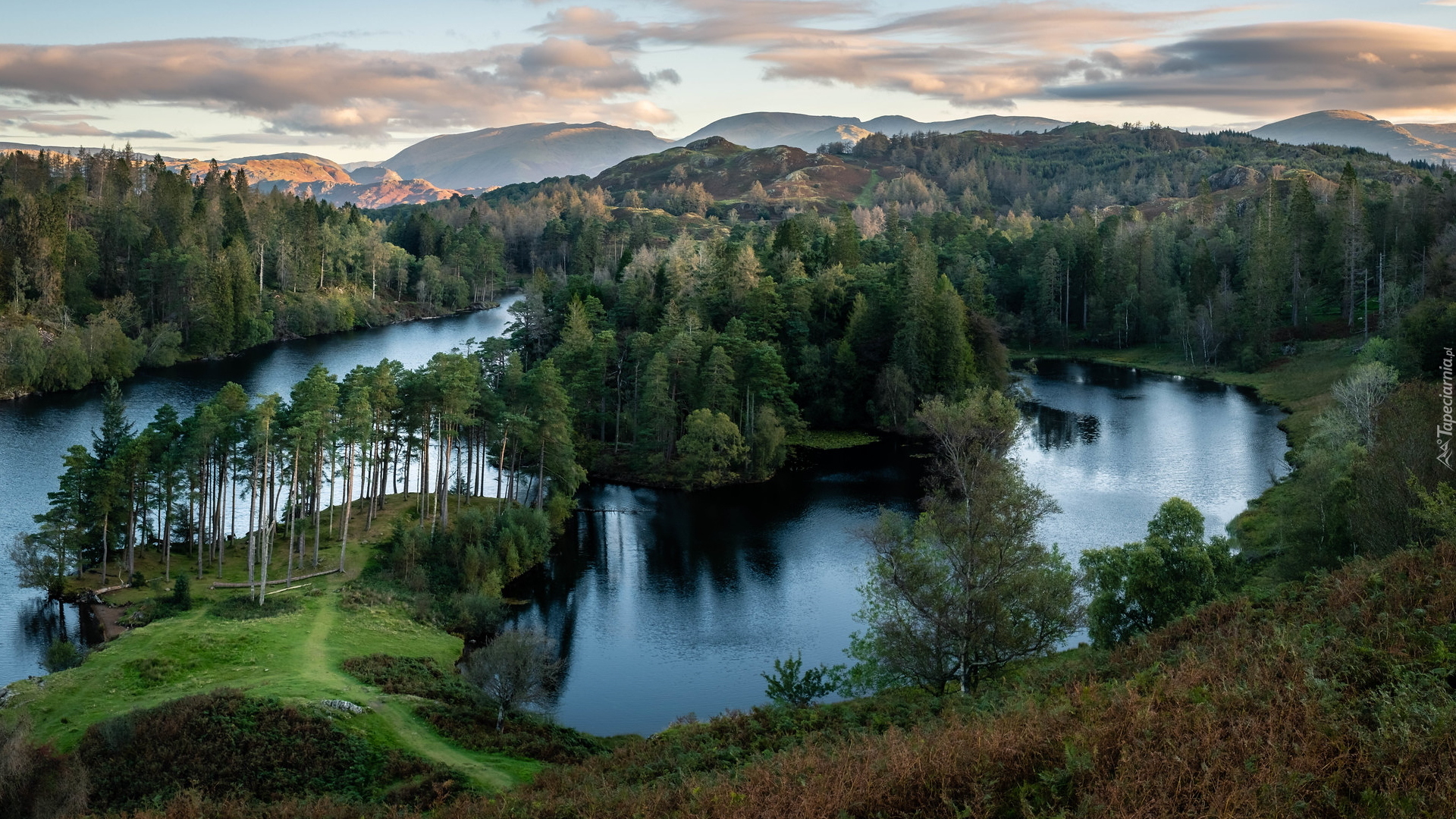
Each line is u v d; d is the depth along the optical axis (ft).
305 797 132.16
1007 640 134.41
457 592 237.86
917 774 68.54
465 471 358.02
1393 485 155.53
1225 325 516.32
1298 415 390.42
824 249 553.23
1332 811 54.24
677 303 453.17
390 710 161.58
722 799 74.84
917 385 419.33
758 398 381.81
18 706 161.27
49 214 539.70
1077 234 645.51
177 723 147.23
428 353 587.27
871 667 155.33
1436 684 67.46
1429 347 332.80
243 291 596.29
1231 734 62.64
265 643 189.57
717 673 203.72
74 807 127.54
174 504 261.44
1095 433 386.73
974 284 518.37
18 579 242.99
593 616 234.17
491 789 134.82
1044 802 61.67
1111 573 161.07
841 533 293.43
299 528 265.75
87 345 482.69
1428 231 511.81
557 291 521.24
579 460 361.71
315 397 239.30
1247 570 201.98
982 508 138.51
